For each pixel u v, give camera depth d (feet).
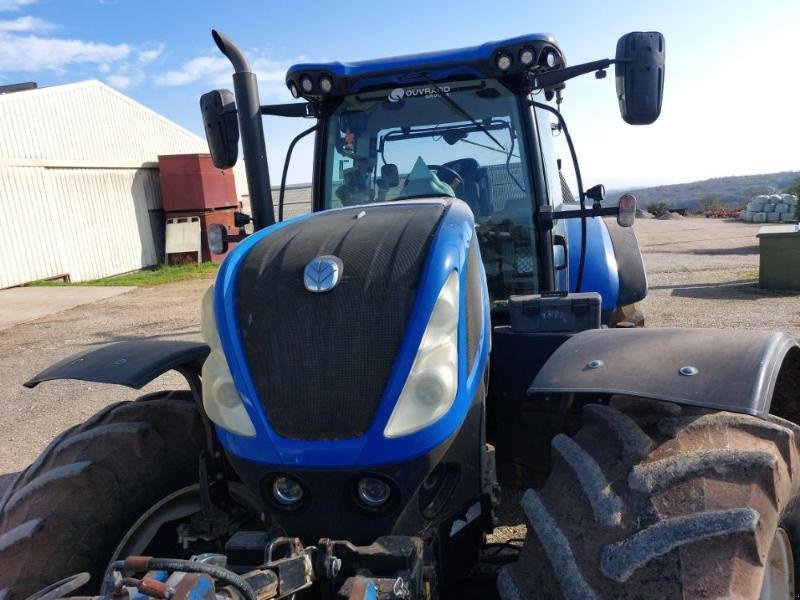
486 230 11.23
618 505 5.73
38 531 7.12
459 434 6.82
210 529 7.82
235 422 6.56
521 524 11.43
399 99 11.38
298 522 6.47
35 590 6.89
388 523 6.29
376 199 11.70
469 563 7.57
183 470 8.14
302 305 6.75
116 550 7.59
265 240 7.87
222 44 10.36
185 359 8.10
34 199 53.06
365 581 5.54
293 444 6.25
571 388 6.45
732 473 5.75
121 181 61.72
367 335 6.47
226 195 67.82
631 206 10.32
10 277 50.98
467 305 6.94
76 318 37.99
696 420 6.37
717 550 5.30
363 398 6.28
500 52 10.50
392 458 6.12
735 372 6.07
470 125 11.23
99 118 59.93
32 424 19.38
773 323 24.79
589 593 5.36
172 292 46.91
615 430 6.37
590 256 14.20
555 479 6.37
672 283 35.86
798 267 31.07
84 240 57.52
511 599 5.83
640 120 9.93
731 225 78.48
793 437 6.48
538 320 9.20
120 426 8.03
